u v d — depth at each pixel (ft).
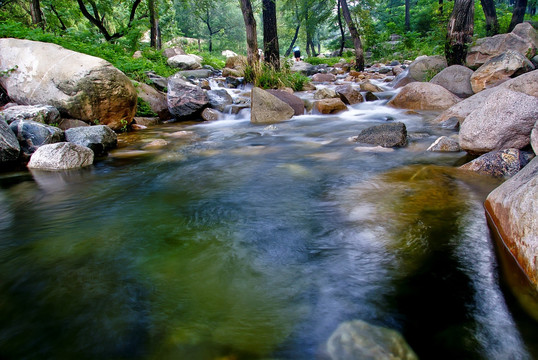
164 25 92.17
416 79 37.45
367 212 8.98
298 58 83.10
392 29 87.56
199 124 27.40
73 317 5.29
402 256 6.73
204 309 5.43
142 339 4.83
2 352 4.64
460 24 32.22
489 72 27.53
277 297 5.67
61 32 44.39
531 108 12.16
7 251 7.47
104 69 21.68
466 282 5.82
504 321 4.94
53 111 19.85
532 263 5.53
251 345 4.67
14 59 21.88
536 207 5.83
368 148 16.30
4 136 14.87
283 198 10.43
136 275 6.39
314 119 27.09
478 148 13.10
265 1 42.65
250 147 18.44
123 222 8.97
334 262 6.65
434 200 9.52
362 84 37.58
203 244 7.57
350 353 4.44
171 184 12.40
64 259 7.06
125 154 17.35
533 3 99.04
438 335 4.73
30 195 11.57
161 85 34.04
